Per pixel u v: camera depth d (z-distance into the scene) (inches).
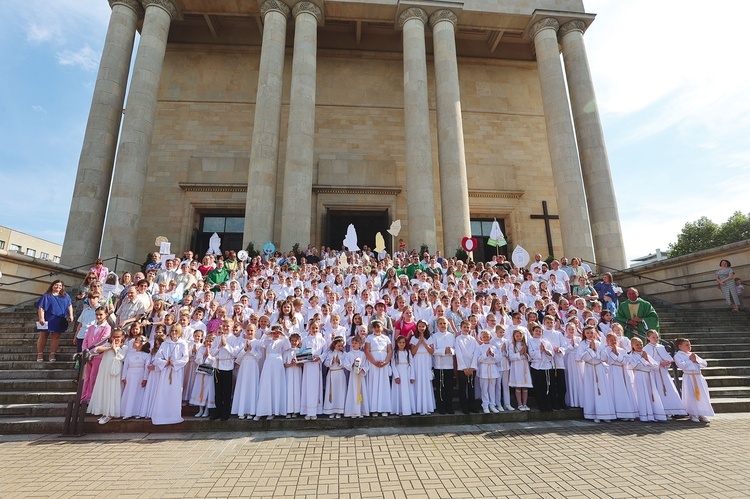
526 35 877.2
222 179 848.9
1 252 439.5
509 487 173.5
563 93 784.9
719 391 327.3
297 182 673.6
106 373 275.0
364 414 282.0
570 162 744.3
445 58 772.6
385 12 814.5
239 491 171.9
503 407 306.3
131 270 646.5
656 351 301.6
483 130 946.7
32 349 372.5
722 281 496.4
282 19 775.7
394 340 307.7
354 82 948.0
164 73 905.5
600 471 190.5
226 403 275.0
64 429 257.4
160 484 179.6
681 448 223.0
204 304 370.9
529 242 885.2
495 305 343.3
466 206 697.0
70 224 642.2
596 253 735.1
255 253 610.2
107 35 742.5
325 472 192.7
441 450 224.7
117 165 666.8
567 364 313.6
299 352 280.8
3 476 188.7
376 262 579.8
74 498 165.0
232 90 909.8
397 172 897.5
